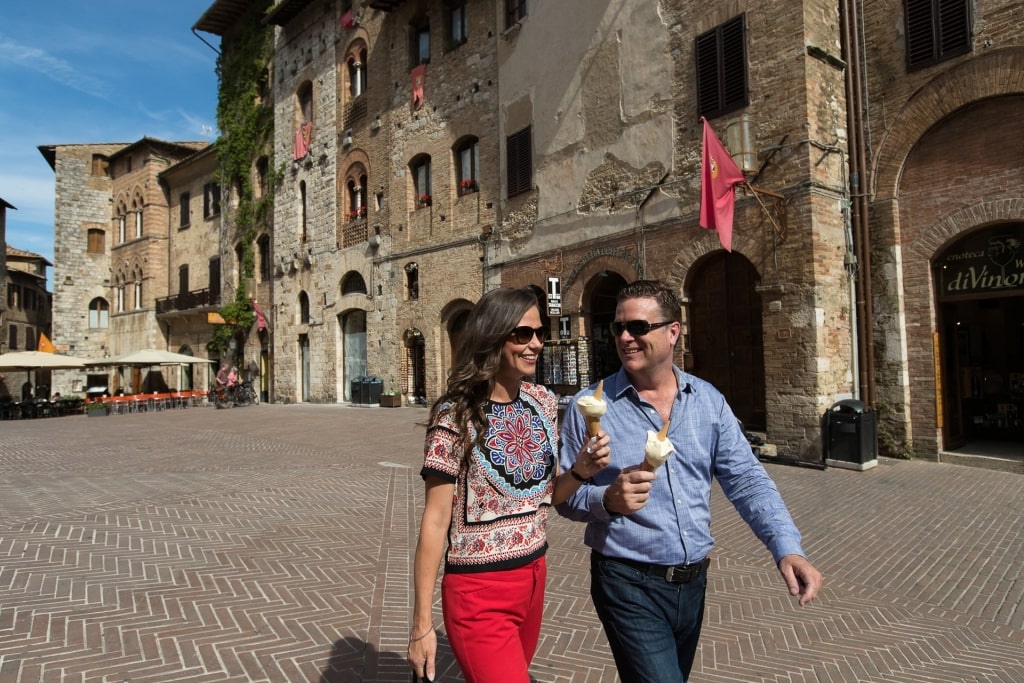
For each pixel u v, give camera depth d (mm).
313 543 6602
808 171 11172
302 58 27500
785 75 11539
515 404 2414
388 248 22750
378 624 4645
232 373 28094
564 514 2508
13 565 5785
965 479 9562
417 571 2227
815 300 11055
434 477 2246
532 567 2332
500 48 18484
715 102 12633
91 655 4055
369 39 23891
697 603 2463
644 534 2381
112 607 4836
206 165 34344
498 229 18422
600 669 4031
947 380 11391
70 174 40719
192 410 26703
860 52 11836
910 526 7242
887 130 11484
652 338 2434
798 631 4645
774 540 2195
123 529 7043
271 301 29172
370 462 11641
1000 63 10062
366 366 24047
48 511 7891
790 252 11414
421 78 21375
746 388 12695
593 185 15438
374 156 23516
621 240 14641
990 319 12688
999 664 4152
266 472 10648
